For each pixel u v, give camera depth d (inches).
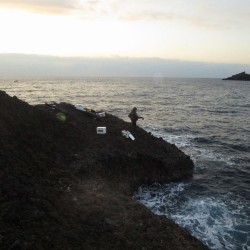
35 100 2807.6
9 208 486.3
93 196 663.1
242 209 804.6
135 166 961.5
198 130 1760.6
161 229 578.6
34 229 461.7
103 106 2615.7
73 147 914.1
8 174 583.5
